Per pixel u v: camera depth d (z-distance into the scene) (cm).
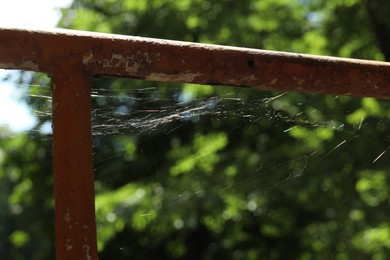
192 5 788
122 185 864
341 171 675
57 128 136
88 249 135
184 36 862
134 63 143
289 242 938
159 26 870
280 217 832
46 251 1145
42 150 1073
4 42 135
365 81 165
